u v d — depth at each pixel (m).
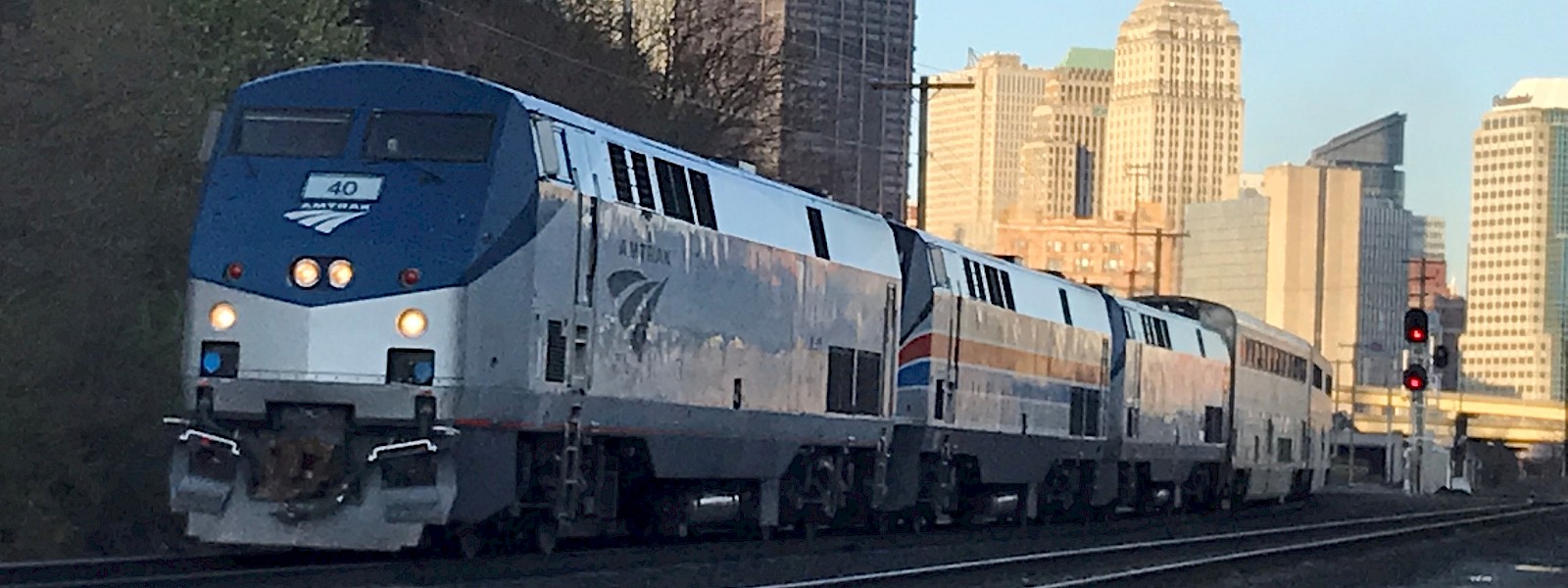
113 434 22.12
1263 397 54.12
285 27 31.12
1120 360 41.34
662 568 20.38
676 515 23.98
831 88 82.44
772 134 62.09
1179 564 24.83
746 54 61.69
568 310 19.98
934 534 31.94
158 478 22.39
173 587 16.38
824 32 82.19
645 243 21.66
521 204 19.08
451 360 18.05
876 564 24.00
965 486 34.28
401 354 18.05
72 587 15.99
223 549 21.73
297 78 19.41
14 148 22.50
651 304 21.80
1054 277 38.94
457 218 18.42
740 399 24.22
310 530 18.14
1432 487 93.06
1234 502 52.28
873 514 30.62
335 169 18.78
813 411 26.48
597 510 21.38
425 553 20.86
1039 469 36.62
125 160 24.00
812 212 26.95
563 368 19.91
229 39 29.98
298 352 18.06
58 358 21.66
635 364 21.48
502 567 19.25
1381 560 29.53
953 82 51.97
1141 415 42.53
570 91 50.03
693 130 55.97
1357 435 128.50
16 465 20.66
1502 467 133.12
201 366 18.25
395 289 18.09
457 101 19.11
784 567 22.20
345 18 35.56
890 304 29.41
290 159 18.91
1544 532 41.94
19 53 23.66
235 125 19.20
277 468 18.08
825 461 27.48
